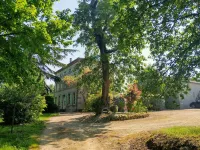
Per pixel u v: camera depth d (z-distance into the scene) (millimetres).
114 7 9164
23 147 9125
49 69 25953
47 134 12641
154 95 8430
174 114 19297
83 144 10031
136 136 10539
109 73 22453
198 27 8062
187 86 8227
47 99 34562
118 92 24281
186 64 7785
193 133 8461
